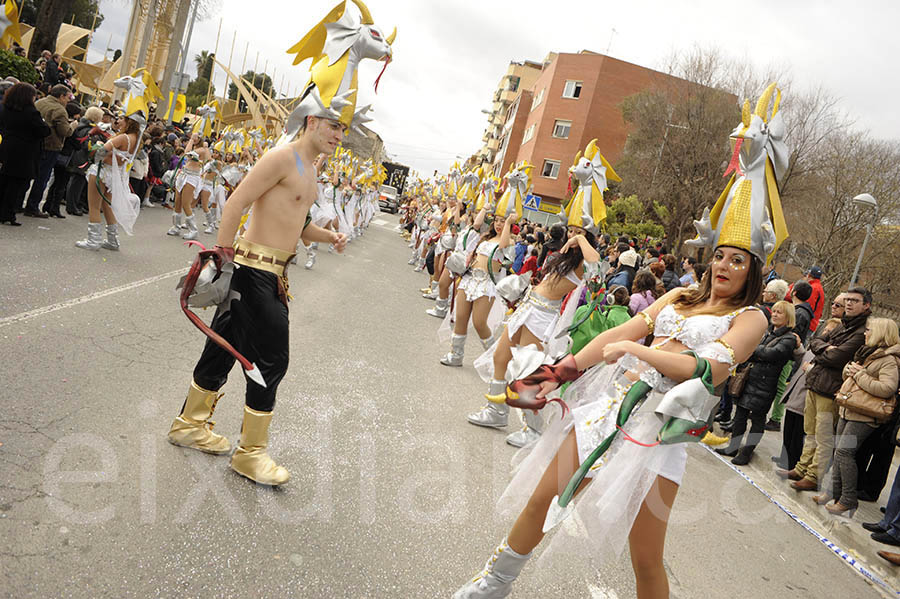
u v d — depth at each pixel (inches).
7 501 115.1
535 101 2186.3
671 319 115.1
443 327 331.6
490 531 152.6
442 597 122.0
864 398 234.8
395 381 258.1
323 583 116.7
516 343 234.7
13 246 306.7
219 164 530.0
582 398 124.0
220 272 139.4
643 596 110.8
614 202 1208.2
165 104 1213.7
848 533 220.5
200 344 229.5
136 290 283.0
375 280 551.2
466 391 272.4
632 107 1379.2
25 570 100.1
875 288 1000.9
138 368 192.2
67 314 225.5
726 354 105.5
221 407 184.7
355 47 149.9
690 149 1187.3
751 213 110.0
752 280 111.1
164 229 508.7
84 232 394.6
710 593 157.9
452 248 441.1
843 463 237.0
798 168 1019.9
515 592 130.8
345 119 149.6
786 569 186.1
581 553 109.5
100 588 101.0
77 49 1518.2
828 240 982.4
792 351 259.9
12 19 265.7
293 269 487.5
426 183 1057.5
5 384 158.7
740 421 269.7
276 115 1859.0
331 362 259.1
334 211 563.8
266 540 125.4
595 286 213.0
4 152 341.7
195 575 110.0
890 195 943.7
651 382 110.7
